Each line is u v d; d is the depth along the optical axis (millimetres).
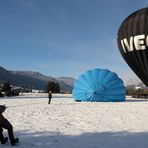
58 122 13500
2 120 8102
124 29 32094
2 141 8352
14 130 10859
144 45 30328
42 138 9289
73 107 24234
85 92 34344
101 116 16484
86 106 25531
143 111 20125
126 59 33188
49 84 98750
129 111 20094
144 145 8430
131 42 31125
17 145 8180
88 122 13562
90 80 34562
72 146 8148
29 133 10234
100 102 32312
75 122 13562
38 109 21969
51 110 21000
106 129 11375
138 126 12273
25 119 14734
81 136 9773
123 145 8383
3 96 52750
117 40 33750
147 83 32344
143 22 30359
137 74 32844
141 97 54969
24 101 35719
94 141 8930
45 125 12375
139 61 31609
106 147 8086
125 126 12258
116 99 33938
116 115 17125
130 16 32062
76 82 36281
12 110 20891
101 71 35188
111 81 34250
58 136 9703
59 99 43031
